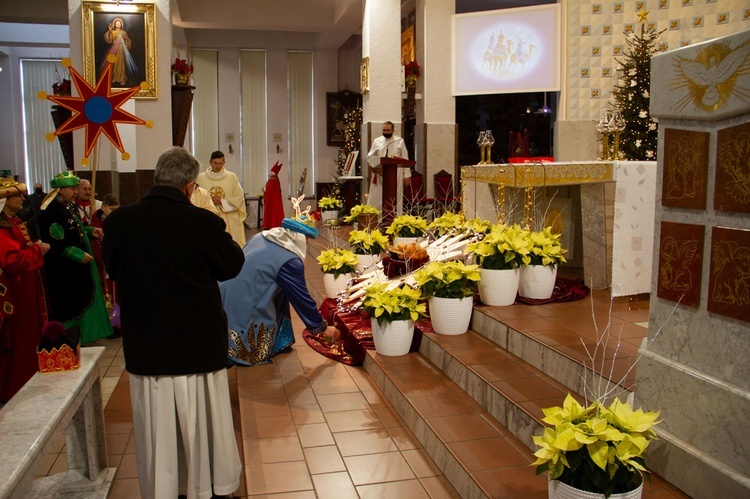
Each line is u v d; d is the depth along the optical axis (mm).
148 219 3176
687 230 2746
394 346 4973
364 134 12641
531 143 15117
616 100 9117
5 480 2311
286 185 18156
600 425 2309
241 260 3385
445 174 11766
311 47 17938
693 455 2631
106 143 9438
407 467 3615
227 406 3344
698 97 2635
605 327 4438
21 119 18891
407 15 14234
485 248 5176
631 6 9930
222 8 14469
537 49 10695
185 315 3164
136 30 9555
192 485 3250
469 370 4156
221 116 17719
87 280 6543
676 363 2803
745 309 2443
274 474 3547
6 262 4852
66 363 3443
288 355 5609
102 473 3783
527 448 3408
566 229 6973
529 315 4816
